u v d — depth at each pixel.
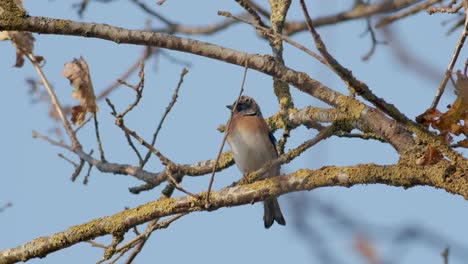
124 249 10.25
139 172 13.51
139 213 9.81
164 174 13.19
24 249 9.98
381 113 9.71
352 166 9.08
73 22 10.02
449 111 8.42
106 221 9.90
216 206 9.62
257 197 9.41
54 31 10.03
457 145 8.68
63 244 9.91
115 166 13.75
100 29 10.05
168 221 10.50
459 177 8.45
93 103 12.81
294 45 8.55
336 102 10.05
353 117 9.87
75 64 12.67
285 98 13.92
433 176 8.57
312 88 10.16
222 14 8.95
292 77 10.07
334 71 8.52
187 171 13.09
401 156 8.98
